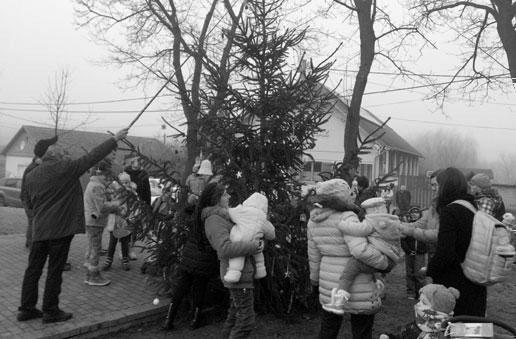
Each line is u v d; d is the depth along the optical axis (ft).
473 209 11.90
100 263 26.94
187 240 17.84
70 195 16.20
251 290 14.57
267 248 17.40
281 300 18.80
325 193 12.45
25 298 16.47
